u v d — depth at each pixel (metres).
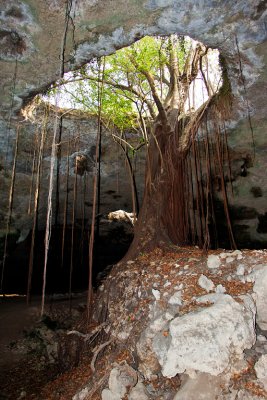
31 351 6.35
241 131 6.71
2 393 4.71
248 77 5.09
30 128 6.73
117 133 7.65
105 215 12.41
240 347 2.73
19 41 4.29
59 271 13.23
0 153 7.56
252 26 4.07
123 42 4.31
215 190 8.59
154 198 5.98
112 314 4.52
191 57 6.56
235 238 9.54
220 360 2.65
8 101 5.60
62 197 9.76
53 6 3.71
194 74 6.50
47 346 6.34
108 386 3.22
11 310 8.54
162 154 6.13
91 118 7.22
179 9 3.79
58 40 4.23
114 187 9.71
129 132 7.74
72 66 4.77
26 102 5.70
